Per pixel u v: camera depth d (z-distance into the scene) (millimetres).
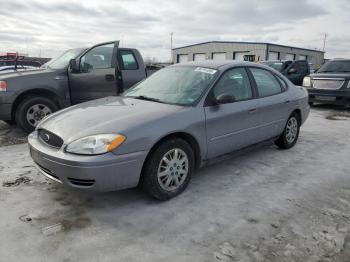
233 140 4219
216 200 3586
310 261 2586
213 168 4555
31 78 6219
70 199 3545
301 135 6656
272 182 4109
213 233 2945
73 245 2729
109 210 3326
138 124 3246
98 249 2684
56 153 3158
